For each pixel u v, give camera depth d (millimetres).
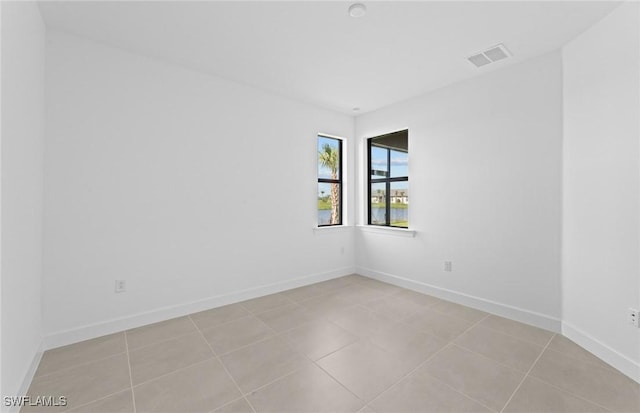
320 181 4238
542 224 2598
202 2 1921
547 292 2568
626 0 1866
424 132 3547
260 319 2783
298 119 3801
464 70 2916
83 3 1927
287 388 1757
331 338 2396
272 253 3570
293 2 1920
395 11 2006
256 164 3406
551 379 1837
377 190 4359
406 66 2834
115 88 2492
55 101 2229
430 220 3494
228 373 1908
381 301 3291
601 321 2082
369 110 4207
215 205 3086
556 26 2168
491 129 2939
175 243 2828
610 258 2010
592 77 2148
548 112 2551
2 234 1380
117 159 2506
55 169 2229
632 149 1859
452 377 1861
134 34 2305
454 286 3268
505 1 1899
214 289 3088
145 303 2660
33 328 1930
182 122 2857
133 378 1852
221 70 2943
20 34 1619
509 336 2430
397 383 1803
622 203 1925
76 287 2326
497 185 2900
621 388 1748
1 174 1362
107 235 2465
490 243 2957
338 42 2418
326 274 4160
